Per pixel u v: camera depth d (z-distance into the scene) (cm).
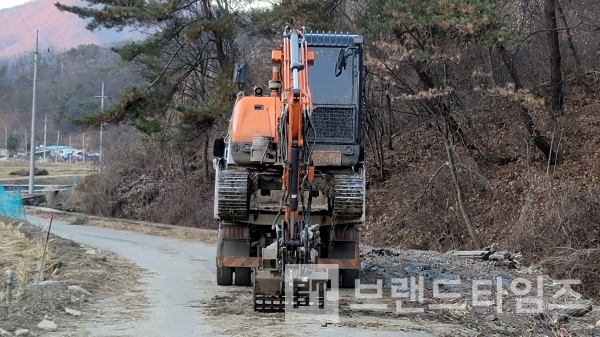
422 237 3366
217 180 1647
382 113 3981
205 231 3719
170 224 4600
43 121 12762
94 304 1459
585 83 3681
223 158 1703
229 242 1728
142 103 4006
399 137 4253
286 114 1352
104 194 5297
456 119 3434
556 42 3444
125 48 3972
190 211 4728
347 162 1638
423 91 2953
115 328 1226
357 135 1650
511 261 2186
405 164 3953
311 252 1335
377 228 3606
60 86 11906
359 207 1584
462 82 3162
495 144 3566
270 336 1166
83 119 3925
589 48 3800
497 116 3647
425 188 3422
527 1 3425
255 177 1631
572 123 3406
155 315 1352
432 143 3994
